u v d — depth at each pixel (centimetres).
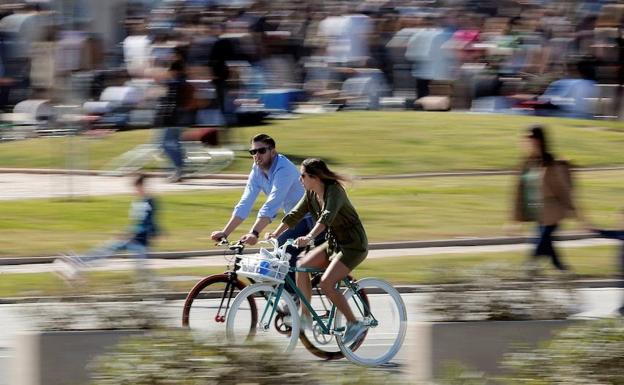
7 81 6462
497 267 2492
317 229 2530
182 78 5447
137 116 6359
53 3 5862
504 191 5306
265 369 1828
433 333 2339
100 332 2295
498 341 2347
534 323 2348
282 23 6688
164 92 5506
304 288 2616
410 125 6406
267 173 2762
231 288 2661
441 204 5025
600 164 5891
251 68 6378
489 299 2389
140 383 1841
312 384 1812
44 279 3725
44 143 6247
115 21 6394
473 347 2344
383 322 2698
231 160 5747
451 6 6788
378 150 6012
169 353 1867
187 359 1850
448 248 4397
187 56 5712
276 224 4650
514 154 5994
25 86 6488
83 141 6000
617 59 6606
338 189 2552
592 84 6675
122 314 2328
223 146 5762
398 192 5238
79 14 6288
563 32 6681
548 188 3438
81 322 2319
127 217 4719
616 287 3712
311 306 2623
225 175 5634
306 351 2738
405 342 2862
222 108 5762
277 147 5991
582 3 6725
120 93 6356
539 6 6800
